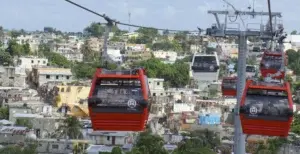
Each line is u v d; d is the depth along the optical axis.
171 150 118.19
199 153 109.88
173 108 172.50
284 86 39.84
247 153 126.81
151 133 123.38
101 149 114.06
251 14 55.62
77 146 116.25
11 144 111.19
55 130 129.38
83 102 165.38
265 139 135.25
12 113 147.12
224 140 140.12
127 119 36.19
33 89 198.00
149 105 37.38
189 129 151.25
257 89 39.84
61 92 170.62
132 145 120.06
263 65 70.56
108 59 37.94
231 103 180.75
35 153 107.12
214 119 150.88
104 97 36.28
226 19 56.31
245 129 39.91
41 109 157.38
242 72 57.19
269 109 39.16
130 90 36.22
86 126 138.62
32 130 125.69
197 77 76.75
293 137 134.88
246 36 56.41
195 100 181.88
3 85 196.75
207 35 57.12
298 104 196.88
